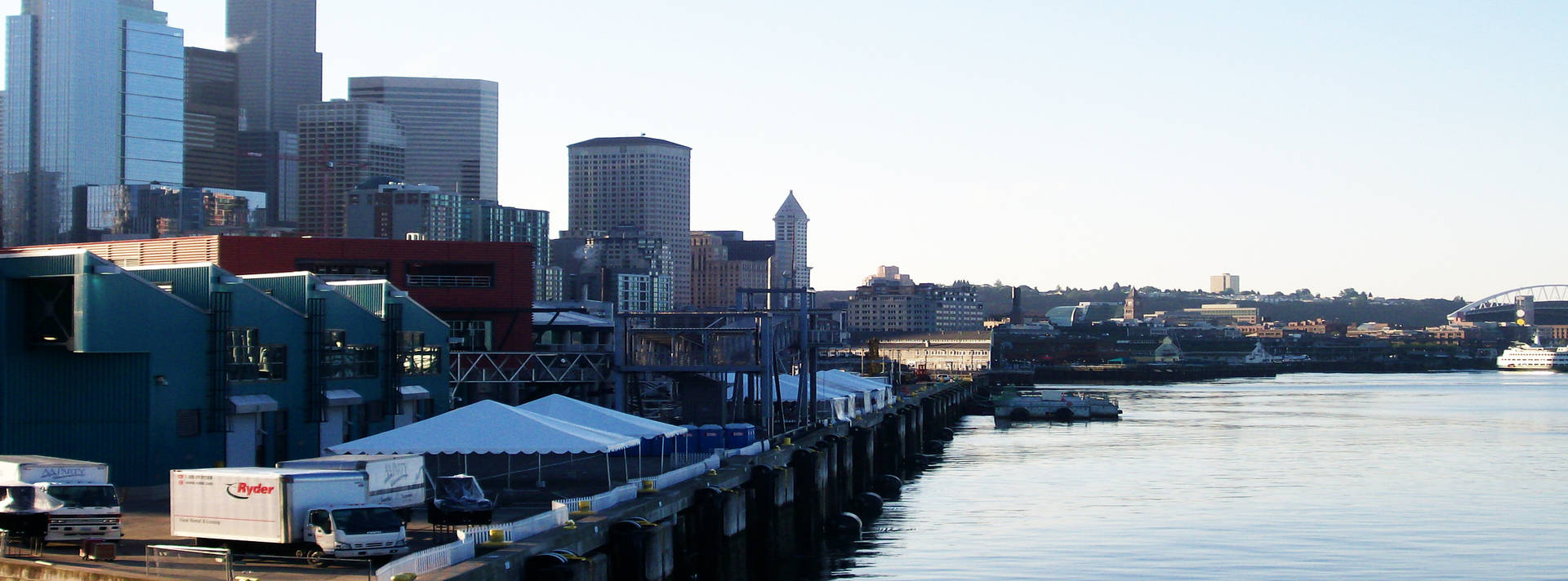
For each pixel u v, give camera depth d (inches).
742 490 3014.3
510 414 2556.6
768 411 4190.5
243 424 3029.0
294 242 5113.2
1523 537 3464.6
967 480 4923.7
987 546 3316.9
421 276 5216.5
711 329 4328.3
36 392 2768.2
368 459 2098.9
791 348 4869.6
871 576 2923.2
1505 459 5629.9
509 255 5300.2
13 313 2755.9
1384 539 3427.7
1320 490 4488.2
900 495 4478.3
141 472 2775.6
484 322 5285.4
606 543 2192.4
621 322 4338.1
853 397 5285.4
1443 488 4525.1
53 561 1868.8
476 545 1886.1
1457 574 2977.4
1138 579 2908.5
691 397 4512.8
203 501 1948.8
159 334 2822.3
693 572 2689.5
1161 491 4451.3
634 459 3503.9
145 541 2080.5
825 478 3909.9
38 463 2046.0
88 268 2691.9
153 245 5260.8
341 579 1750.7
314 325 3245.6
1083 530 3565.5
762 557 3122.5
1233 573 2965.1
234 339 3021.7
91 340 2679.6
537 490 2815.0
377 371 3523.6
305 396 3230.8
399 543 1899.6
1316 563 3090.6
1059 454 5979.3
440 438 2476.6
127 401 2785.4
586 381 4771.2
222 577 1736.0
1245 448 6190.9
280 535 1877.5
